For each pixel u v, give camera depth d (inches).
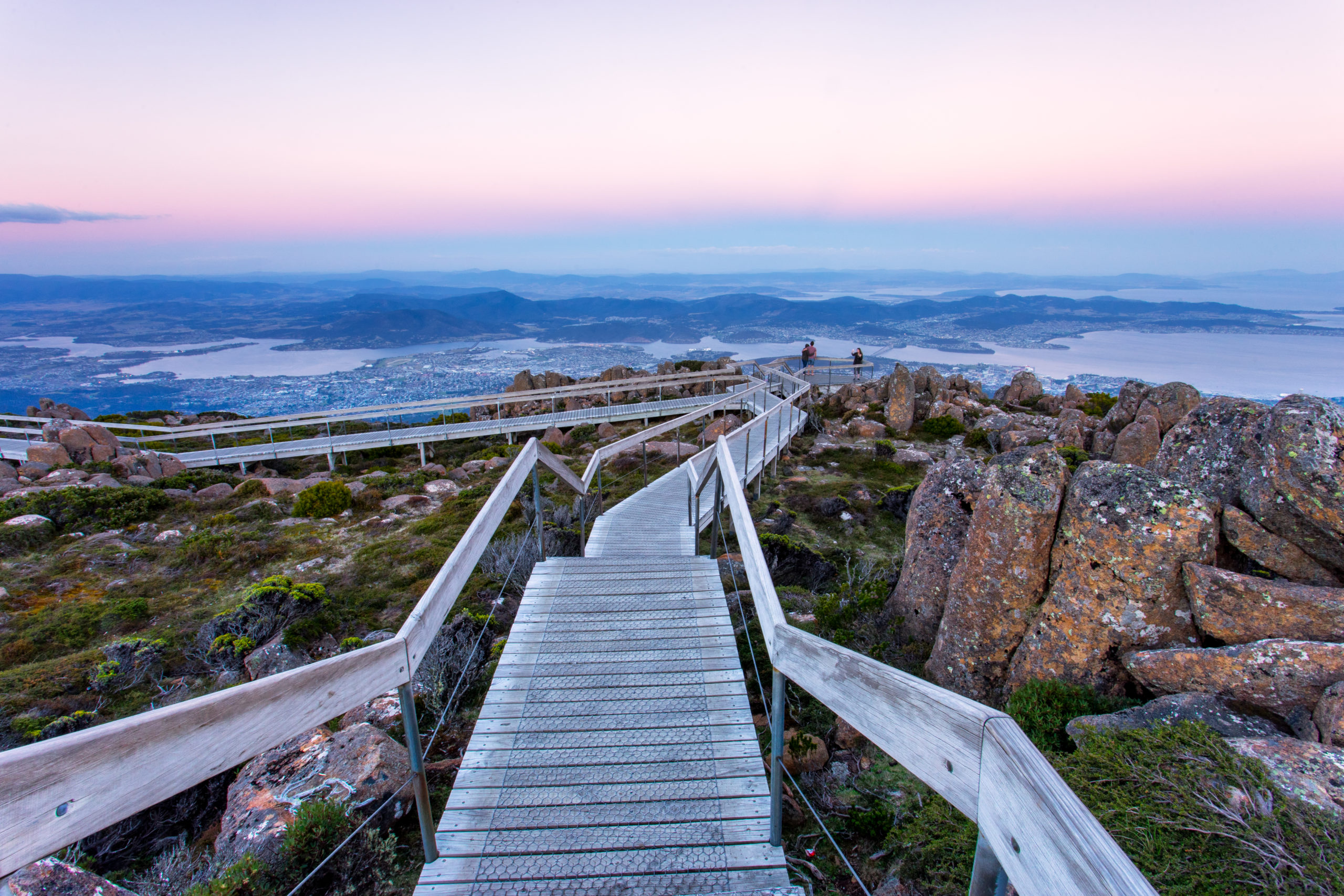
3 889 44.9
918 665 243.4
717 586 217.9
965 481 261.9
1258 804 112.3
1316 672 149.4
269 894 141.7
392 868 152.0
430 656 261.7
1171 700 157.6
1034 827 46.9
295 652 325.7
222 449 960.3
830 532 454.6
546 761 138.8
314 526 567.2
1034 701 183.5
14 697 291.3
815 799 168.7
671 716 153.2
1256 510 187.6
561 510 486.9
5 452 944.9
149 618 395.5
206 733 60.8
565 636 187.5
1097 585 189.3
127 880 173.6
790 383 1097.4
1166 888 102.0
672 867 112.7
